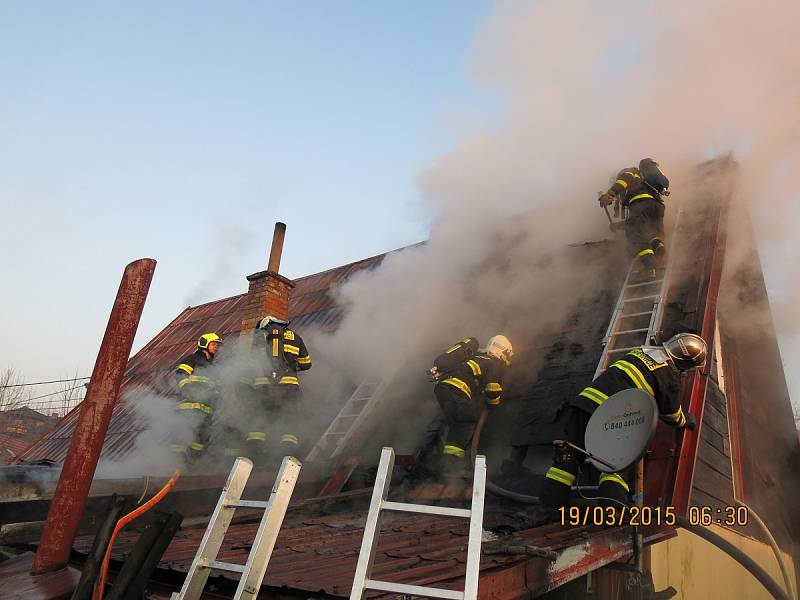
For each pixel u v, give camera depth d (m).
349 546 3.51
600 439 3.96
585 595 3.71
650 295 6.29
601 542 3.57
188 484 4.77
